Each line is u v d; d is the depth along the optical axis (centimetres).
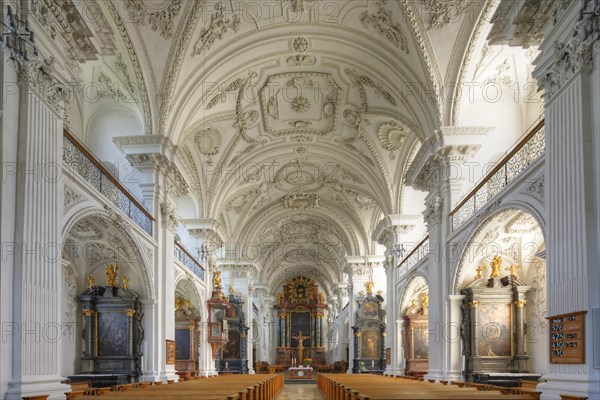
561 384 677
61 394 721
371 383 1162
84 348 1339
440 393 765
